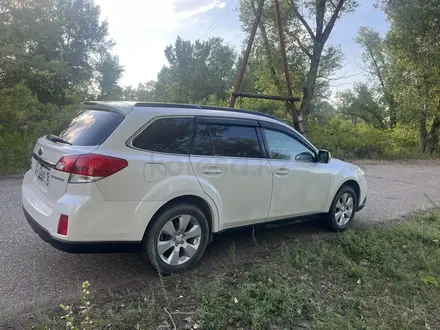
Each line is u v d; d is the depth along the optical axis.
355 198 5.82
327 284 3.68
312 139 18.00
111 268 3.89
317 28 18.12
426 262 4.14
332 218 5.43
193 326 2.84
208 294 3.25
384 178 11.93
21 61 12.30
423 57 21.47
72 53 33.16
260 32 17.53
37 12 12.73
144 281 3.62
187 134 3.85
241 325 2.89
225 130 4.17
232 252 4.30
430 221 6.34
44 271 3.73
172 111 3.80
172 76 51.81
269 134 4.61
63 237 3.20
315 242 4.76
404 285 3.66
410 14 20.06
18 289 3.33
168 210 3.62
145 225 3.46
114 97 25.16
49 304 3.10
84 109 4.09
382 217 6.61
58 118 11.91
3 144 9.43
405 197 8.68
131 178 3.36
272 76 18.56
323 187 5.18
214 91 46.81
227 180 4.04
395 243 4.88
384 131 25.89
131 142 3.46
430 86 21.33
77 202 3.18
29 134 10.77
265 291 3.31
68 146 3.49
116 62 37.72
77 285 3.48
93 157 3.23
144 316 2.93
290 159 4.81
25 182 4.17
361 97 35.09
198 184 3.78
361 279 3.79
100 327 2.75
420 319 3.09
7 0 11.57
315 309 3.18
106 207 3.26
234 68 50.50
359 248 4.54
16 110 11.22
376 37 28.80
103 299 3.23
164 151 3.64
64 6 31.34
